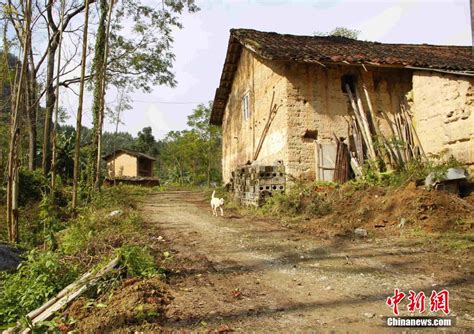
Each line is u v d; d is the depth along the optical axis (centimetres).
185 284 499
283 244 741
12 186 838
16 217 839
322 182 1151
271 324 370
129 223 926
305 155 1225
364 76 1293
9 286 518
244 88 1739
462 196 902
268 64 1397
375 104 1294
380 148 1211
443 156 1060
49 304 451
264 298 444
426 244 691
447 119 1080
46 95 1661
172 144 5319
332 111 1258
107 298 446
